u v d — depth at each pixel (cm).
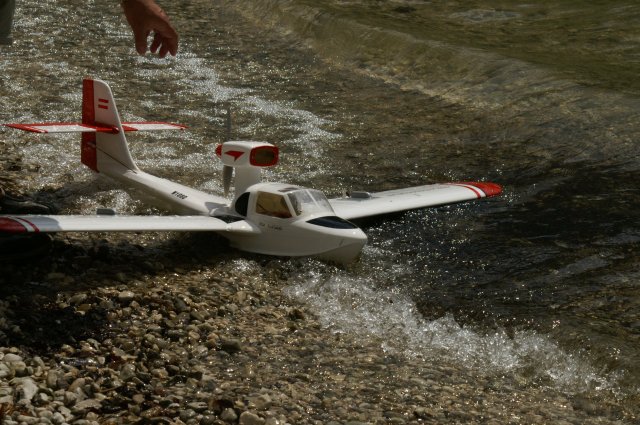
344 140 1119
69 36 1662
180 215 830
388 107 1271
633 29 1584
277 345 600
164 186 854
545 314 655
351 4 1817
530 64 1321
